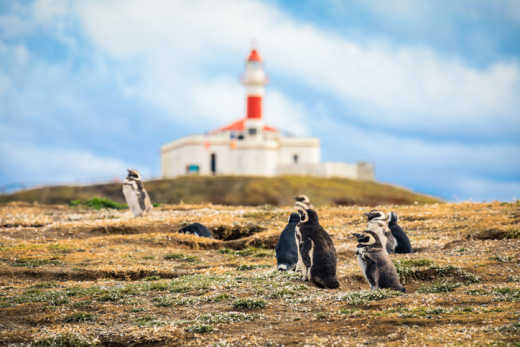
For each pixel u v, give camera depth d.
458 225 41.91
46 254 35.66
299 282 26.20
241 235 46.62
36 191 135.00
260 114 161.62
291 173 160.62
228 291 24.69
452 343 15.60
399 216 47.84
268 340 17.58
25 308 22.61
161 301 23.34
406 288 26.27
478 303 20.45
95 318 21.36
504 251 32.25
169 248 39.25
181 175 159.62
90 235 44.62
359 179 161.38
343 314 20.00
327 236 26.52
